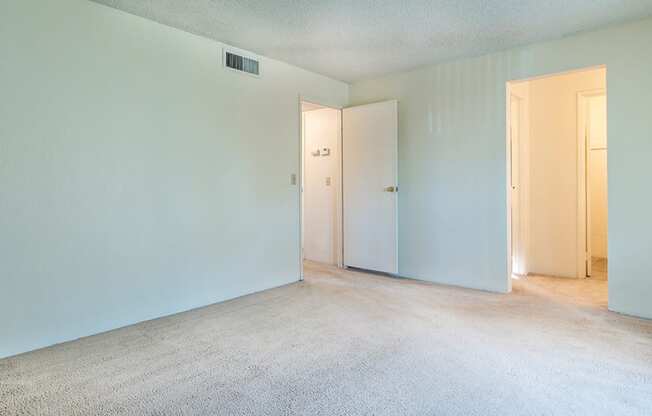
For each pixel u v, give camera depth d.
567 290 4.02
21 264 2.54
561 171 4.64
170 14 3.06
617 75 3.23
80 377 2.22
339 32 3.39
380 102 4.72
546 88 4.70
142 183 3.14
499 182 3.92
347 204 5.10
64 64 2.71
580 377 2.16
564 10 2.94
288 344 2.66
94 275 2.88
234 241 3.84
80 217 2.80
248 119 3.94
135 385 2.12
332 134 5.43
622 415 1.80
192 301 3.49
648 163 3.12
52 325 2.69
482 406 1.88
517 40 3.57
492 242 4.00
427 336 2.78
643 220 3.15
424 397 1.97
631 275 3.21
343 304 3.58
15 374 2.26
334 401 1.94
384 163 4.68
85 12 2.80
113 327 2.99
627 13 3.01
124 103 3.02
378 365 2.33
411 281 4.47
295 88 4.42
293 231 4.46
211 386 2.11
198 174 3.53
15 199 2.51
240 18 3.12
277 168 4.26
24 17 2.53
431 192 4.42
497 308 3.41
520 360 2.38
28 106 2.55
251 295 3.92
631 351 2.49
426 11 2.95
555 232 4.70
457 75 4.18
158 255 3.26
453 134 4.23
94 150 2.87
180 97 3.38
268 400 1.96
